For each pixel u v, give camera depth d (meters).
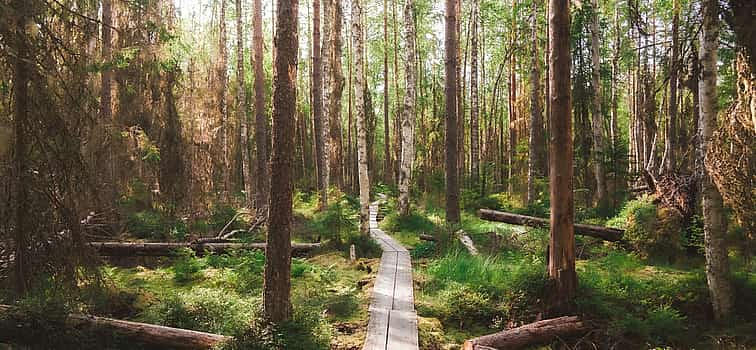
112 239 12.71
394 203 25.47
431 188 25.00
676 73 8.67
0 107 7.12
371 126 34.88
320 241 14.13
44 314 6.22
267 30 34.09
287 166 6.31
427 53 36.84
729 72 13.48
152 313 7.61
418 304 8.57
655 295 8.53
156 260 12.80
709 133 7.89
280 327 6.15
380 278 10.21
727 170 7.48
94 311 7.59
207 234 14.93
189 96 17.39
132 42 8.80
